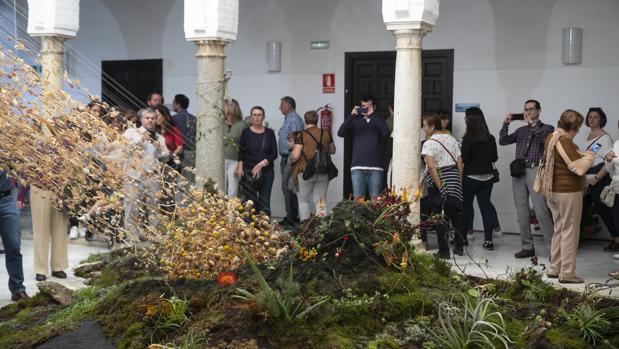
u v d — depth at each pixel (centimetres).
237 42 1363
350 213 574
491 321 489
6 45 1280
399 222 595
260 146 1139
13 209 769
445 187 937
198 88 1038
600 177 999
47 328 536
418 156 930
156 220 609
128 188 575
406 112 924
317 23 1306
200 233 574
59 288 668
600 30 1126
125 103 1459
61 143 543
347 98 1295
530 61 1170
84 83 1494
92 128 555
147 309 496
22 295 774
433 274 588
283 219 1246
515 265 903
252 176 1134
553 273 820
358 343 464
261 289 491
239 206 594
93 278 783
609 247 1027
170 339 475
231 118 1197
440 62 1227
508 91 1187
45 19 1149
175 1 1416
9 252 770
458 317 484
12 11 1298
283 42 1332
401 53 920
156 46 1437
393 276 529
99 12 1478
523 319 520
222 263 568
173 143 1066
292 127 1206
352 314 481
